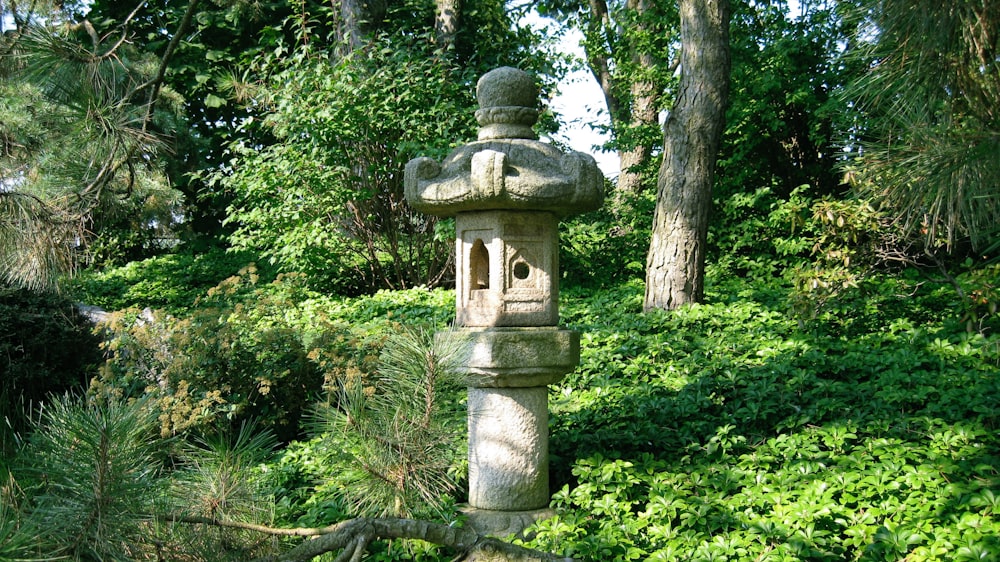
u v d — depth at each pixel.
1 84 3.82
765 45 12.20
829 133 11.59
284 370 5.96
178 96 12.38
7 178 3.84
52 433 2.37
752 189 12.44
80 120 3.73
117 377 6.14
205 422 5.41
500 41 12.38
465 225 4.22
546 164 4.04
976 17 2.31
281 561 2.68
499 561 2.95
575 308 9.43
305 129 10.25
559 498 4.18
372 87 10.14
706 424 5.06
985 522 3.45
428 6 13.44
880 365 5.71
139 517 2.34
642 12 14.25
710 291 10.22
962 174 2.41
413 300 9.77
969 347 5.84
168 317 6.81
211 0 13.94
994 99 2.41
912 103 2.55
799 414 5.01
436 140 9.91
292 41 14.51
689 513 3.91
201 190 14.19
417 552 3.86
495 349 4.01
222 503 2.78
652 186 13.70
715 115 8.68
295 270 11.09
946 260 8.81
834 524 3.82
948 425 4.58
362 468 2.83
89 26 4.04
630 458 4.80
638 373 6.37
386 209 10.87
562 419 5.47
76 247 3.94
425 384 2.90
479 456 4.24
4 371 6.83
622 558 3.68
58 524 2.21
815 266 7.05
